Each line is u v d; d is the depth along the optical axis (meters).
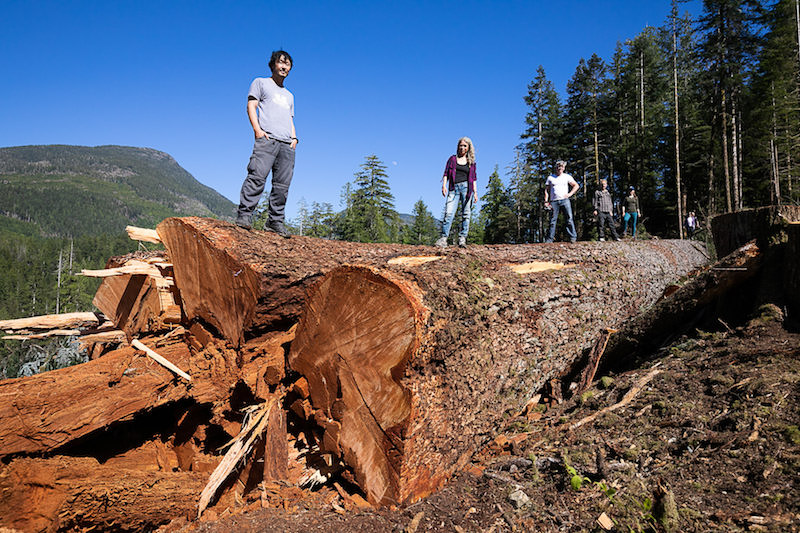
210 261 3.67
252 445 3.26
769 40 23.12
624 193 32.22
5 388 2.76
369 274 2.66
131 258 4.80
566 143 34.50
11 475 2.60
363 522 2.49
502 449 3.23
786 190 24.73
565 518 2.24
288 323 3.59
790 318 3.49
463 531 2.28
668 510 1.94
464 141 5.91
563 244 6.14
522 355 3.49
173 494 2.92
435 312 2.62
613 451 2.71
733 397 2.84
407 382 2.51
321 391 3.05
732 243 4.68
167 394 3.42
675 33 25.44
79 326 4.80
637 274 5.66
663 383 3.34
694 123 28.14
